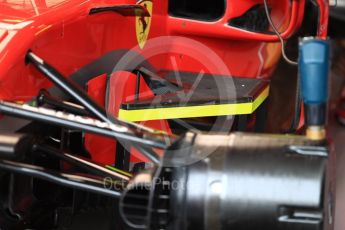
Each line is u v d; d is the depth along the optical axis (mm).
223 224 3215
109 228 4492
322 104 3223
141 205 3193
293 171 3205
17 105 3688
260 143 3312
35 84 4109
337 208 5926
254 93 4742
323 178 3178
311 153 3232
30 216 4098
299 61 3242
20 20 4129
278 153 3260
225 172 3244
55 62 4270
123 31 4867
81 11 4426
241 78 5223
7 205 3887
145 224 3168
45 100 4055
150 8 5234
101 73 4699
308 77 3184
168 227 3303
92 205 4402
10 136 3508
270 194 3191
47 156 3998
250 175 3225
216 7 5750
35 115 3631
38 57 4031
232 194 3213
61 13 4305
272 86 7086
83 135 4281
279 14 6152
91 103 3943
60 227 4508
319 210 3146
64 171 3854
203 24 5672
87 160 3957
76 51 4445
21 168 3607
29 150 3744
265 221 3184
